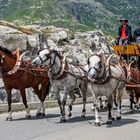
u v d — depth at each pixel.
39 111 21.84
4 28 27.61
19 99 25.81
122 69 19.36
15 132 16.52
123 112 22.95
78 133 16.12
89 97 29.41
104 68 17.42
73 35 34.22
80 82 20.39
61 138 15.10
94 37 34.44
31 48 28.39
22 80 20.11
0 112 22.75
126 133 16.00
